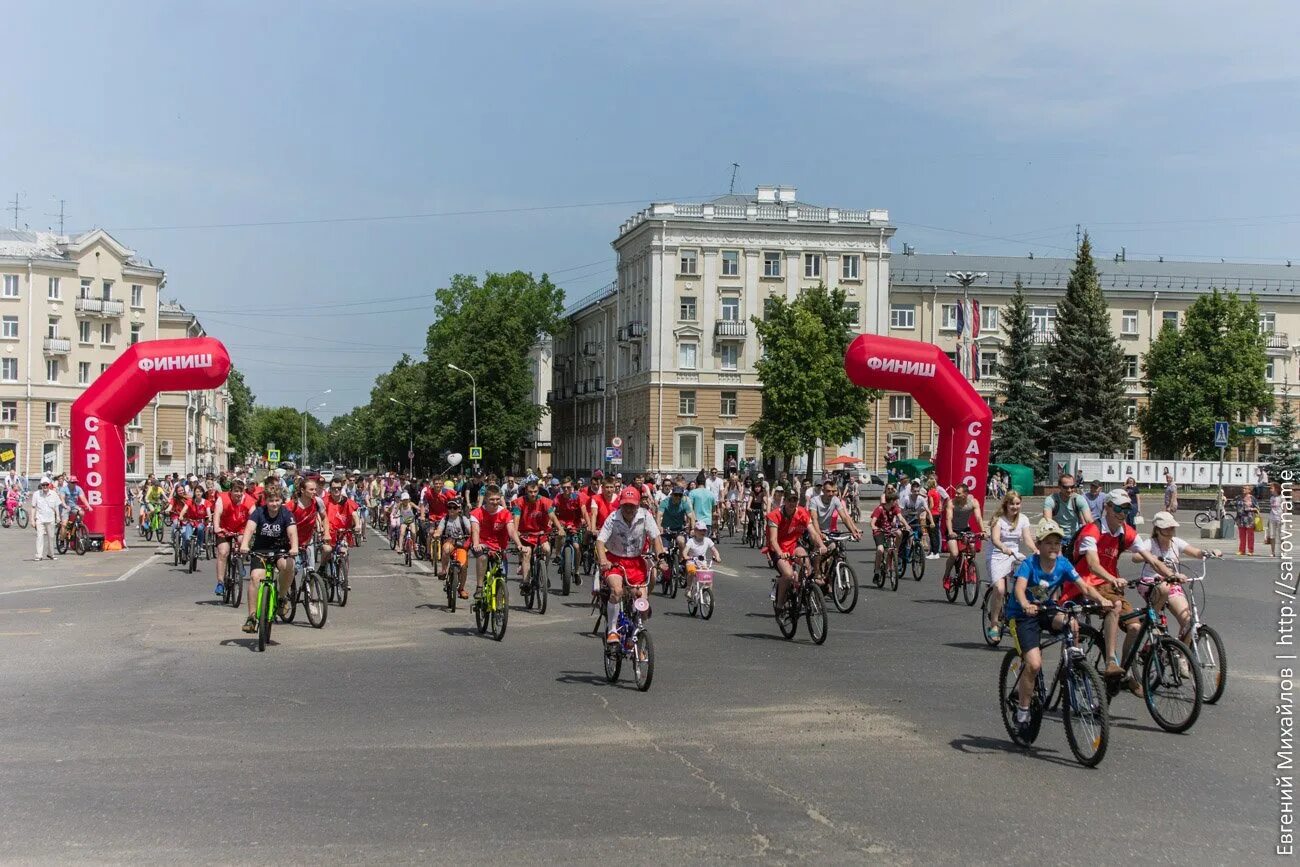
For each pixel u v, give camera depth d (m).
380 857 6.49
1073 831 6.98
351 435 180.00
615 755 8.98
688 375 79.50
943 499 29.00
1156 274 96.44
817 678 12.66
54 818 7.25
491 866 6.34
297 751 9.12
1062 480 19.84
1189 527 46.72
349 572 27.95
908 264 91.75
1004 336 87.44
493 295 93.38
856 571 27.27
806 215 80.56
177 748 9.23
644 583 12.42
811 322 60.56
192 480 31.61
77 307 87.94
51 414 87.06
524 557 19.84
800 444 60.84
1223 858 6.50
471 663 13.78
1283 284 95.69
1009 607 9.35
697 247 79.75
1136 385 90.62
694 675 12.88
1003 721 10.12
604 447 93.06
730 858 6.47
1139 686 10.35
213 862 6.41
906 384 32.94
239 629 16.98
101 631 16.81
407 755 8.98
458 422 89.25
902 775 8.36
